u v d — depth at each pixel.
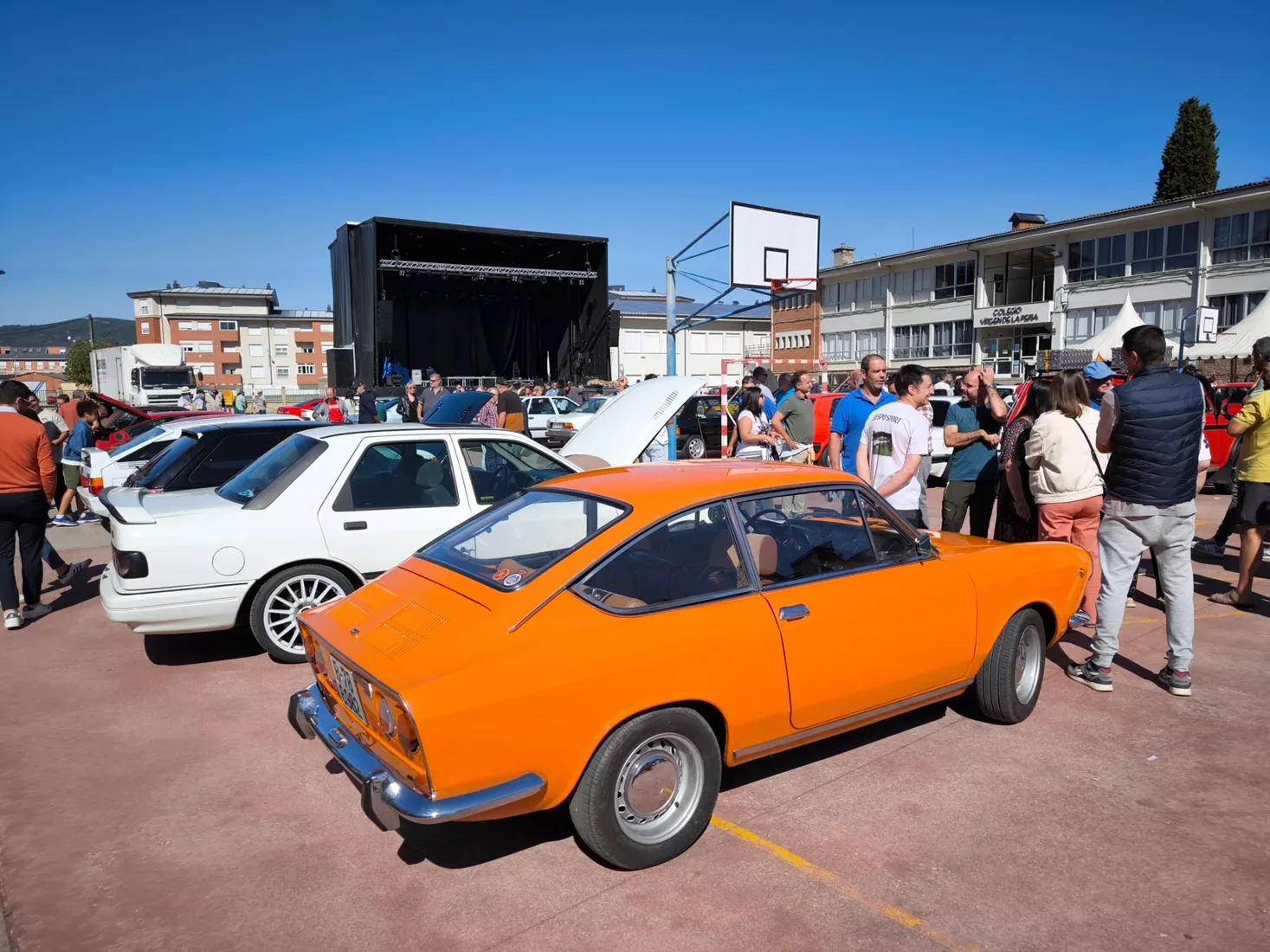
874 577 3.62
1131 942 2.65
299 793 3.73
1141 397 4.46
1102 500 5.19
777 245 20.70
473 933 2.76
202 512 5.06
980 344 38.06
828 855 3.15
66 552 8.87
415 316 25.48
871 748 4.04
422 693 2.62
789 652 3.28
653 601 3.09
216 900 2.96
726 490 3.38
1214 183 39.84
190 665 5.34
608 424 7.54
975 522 6.66
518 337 27.03
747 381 13.36
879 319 43.91
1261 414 5.93
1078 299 33.22
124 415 13.12
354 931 2.78
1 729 4.40
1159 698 4.64
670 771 3.12
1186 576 4.63
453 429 5.86
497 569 3.23
